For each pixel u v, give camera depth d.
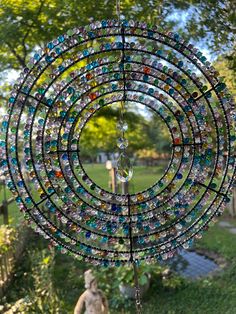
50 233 1.92
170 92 1.96
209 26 5.15
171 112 1.99
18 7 6.07
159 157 22.58
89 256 1.93
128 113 9.84
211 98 1.95
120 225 1.95
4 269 6.17
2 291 5.90
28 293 5.62
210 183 1.95
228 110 1.95
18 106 1.87
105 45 1.89
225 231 8.87
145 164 23.47
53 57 1.87
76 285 6.23
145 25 1.88
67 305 5.60
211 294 5.66
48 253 6.98
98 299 3.97
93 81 1.95
